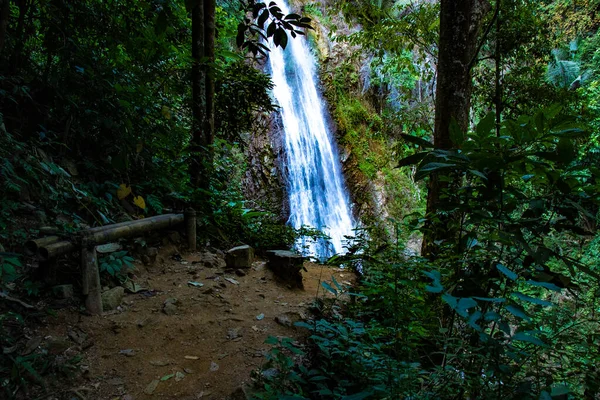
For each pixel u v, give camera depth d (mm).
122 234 3127
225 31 6410
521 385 1200
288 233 5777
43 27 3393
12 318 2293
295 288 3785
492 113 1179
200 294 3328
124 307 2926
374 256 2734
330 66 14438
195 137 4727
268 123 11781
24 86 3271
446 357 1695
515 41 5895
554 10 13023
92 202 3461
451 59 3941
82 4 3414
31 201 3088
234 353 2498
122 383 2131
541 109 1119
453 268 1691
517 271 1343
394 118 9969
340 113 13789
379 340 2283
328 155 13219
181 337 2641
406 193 12789
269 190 11016
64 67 3418
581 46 12836
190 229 4391
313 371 1812
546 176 1174
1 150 2828
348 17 7812
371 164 13039
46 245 2520
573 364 1478
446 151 1200
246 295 3467
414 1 10148
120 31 3639
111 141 3676
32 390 1948
